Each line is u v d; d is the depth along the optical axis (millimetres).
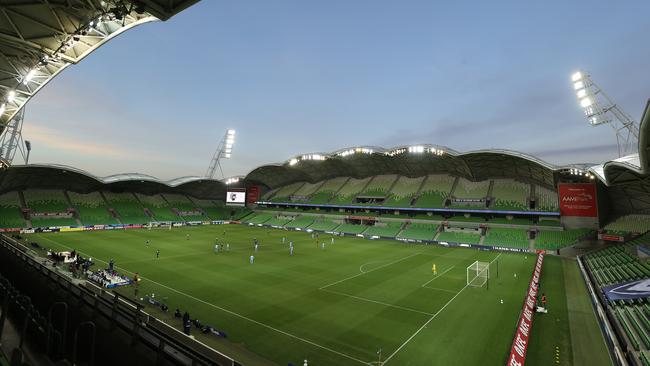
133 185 85812
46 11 17500
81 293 11961
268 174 102750
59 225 67688
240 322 21656
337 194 92750
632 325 20828
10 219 63562
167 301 25250
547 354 17875
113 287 28266
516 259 47594
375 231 74312
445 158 71250
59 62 23047
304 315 23219
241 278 32812
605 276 33375
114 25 19719
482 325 21906
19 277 16406
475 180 75312
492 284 32500
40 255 39312
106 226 72750
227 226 88188
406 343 19156
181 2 13219
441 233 67000
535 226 60719
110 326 9922
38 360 8977
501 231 62531
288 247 54156
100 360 9570
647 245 37219
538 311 24281
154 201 92562
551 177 58750
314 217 91750
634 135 45656
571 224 57438
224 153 110562
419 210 73375
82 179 74688
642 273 29891
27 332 10469
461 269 39750
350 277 34438
